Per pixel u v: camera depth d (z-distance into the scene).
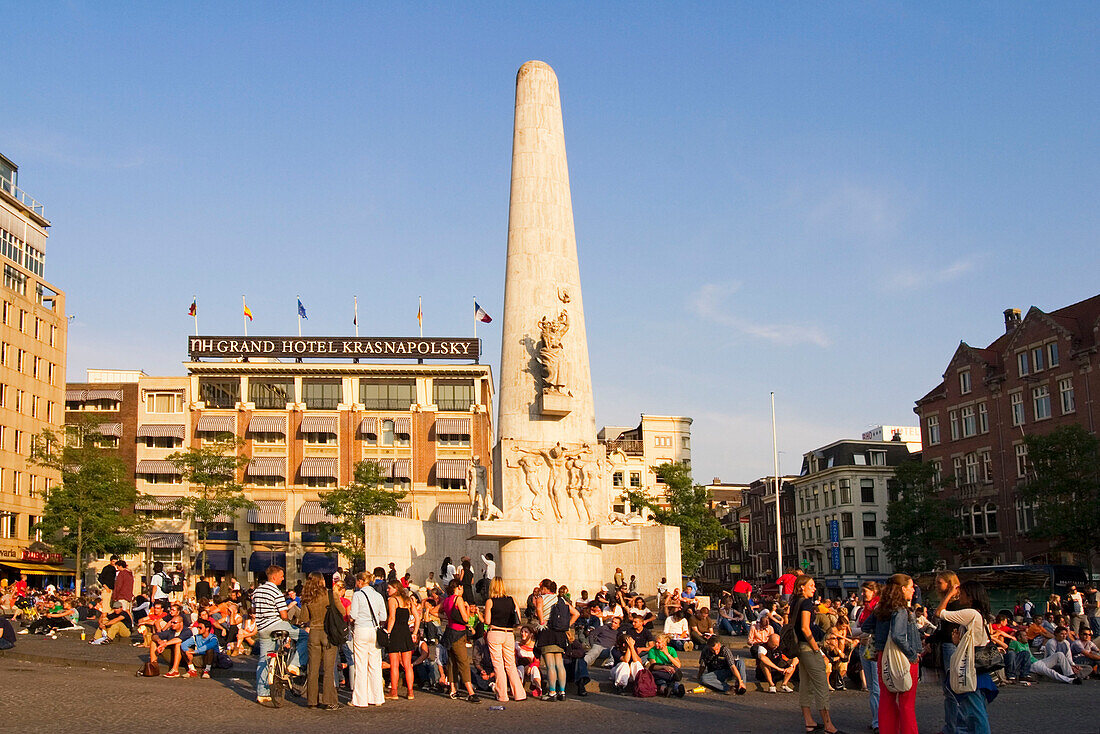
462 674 17.81
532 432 34.19
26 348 72.00
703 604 32.66
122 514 70.50
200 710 15.92
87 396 81.25
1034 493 55.44
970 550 70.81
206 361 82.31
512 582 33.03
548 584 21.20
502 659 18.02
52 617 31.28
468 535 34.34
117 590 29.38
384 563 35.53
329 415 81.56
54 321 76.31
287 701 17.28
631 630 20.09
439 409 82.50
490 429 92.50
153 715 15.20
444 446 81.38
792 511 102.12
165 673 21.20
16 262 72.50
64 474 63.16
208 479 67.81
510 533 32.81
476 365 82.62
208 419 80.94
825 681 14.14
